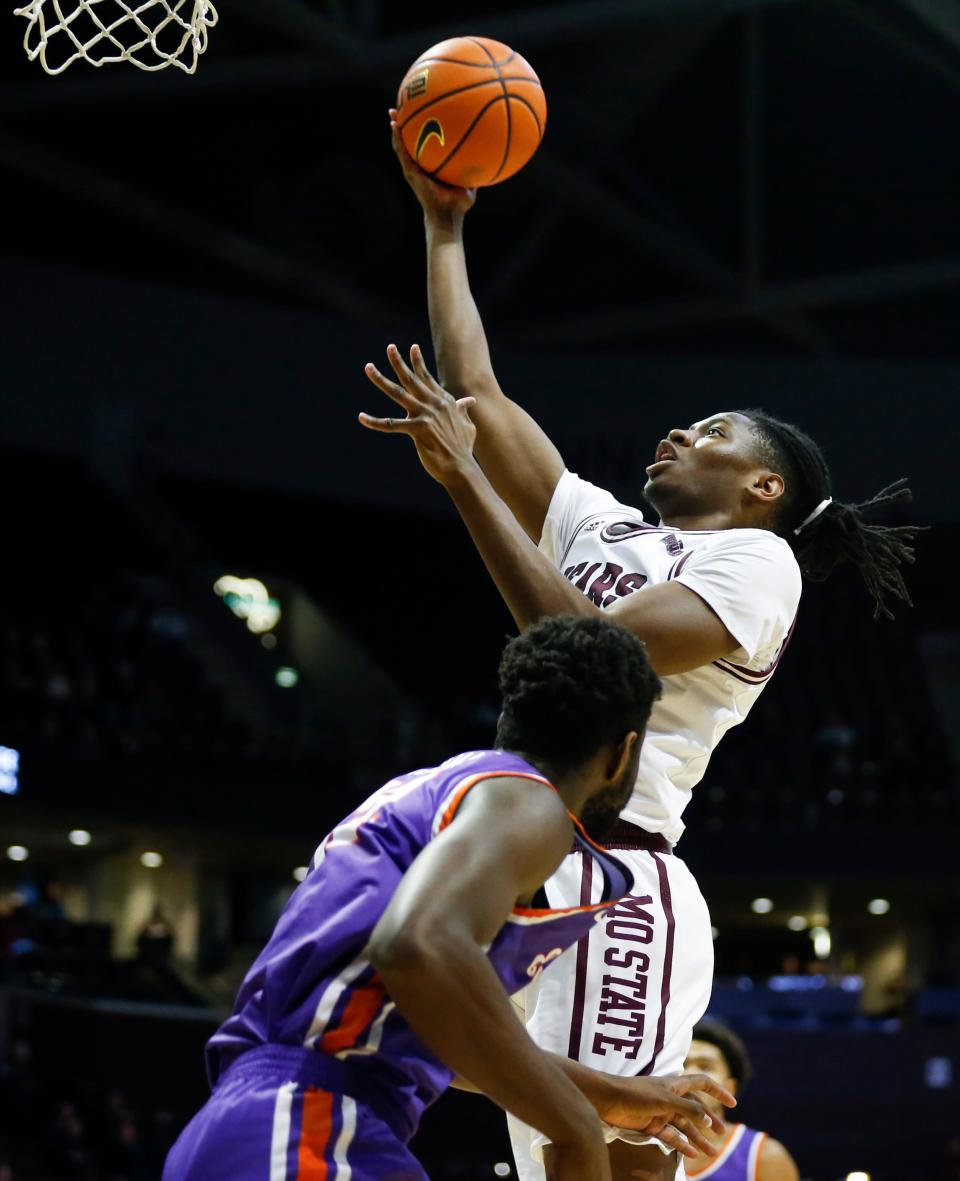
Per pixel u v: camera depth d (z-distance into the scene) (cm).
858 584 2253
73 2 1534
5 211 2083
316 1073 178
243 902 1914
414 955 160
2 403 1909
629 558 252
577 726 183
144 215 1984
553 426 2170
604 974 227
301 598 2250
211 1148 176
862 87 1955
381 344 2180
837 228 2181
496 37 1816
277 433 2080
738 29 1905
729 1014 1641
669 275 2244
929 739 1919
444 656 2184
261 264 2095
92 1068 1345
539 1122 168
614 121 2038
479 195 2088
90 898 1797
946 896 1900
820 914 2069
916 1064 1584
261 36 1883
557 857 176
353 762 1908
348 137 2034
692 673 239
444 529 2197
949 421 2153
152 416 2000
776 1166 397
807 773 1878
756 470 265
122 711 1709
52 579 1903
